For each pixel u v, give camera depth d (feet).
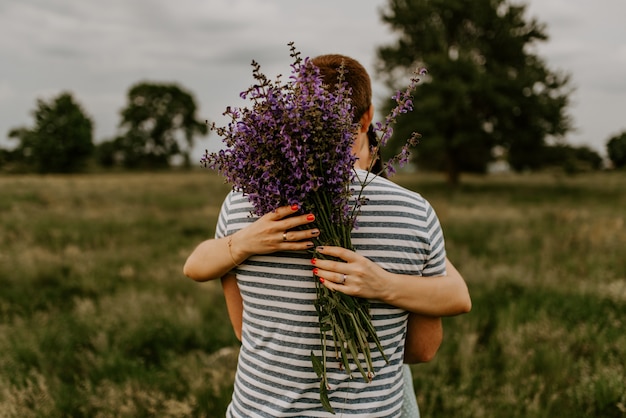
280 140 3.38
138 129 262.88
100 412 9.36
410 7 87.56
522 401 9.68
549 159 89.15
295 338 3.78
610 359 11.07
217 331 13.84
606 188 78.38
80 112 197.36
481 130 85.56
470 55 83.82
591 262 20.16
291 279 3.79
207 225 34.71
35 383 10.44
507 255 23.29
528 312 14.28
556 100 82.79
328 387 3.71
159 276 19.31
